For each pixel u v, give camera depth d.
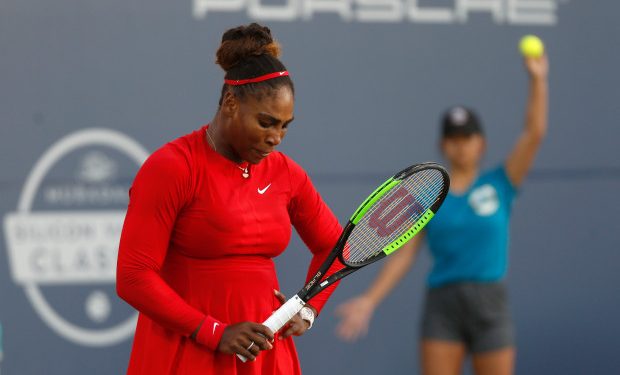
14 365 18.75
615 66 20.97
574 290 20.89
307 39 19.67
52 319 18.94
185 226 10.66
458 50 20.38
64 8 18.73
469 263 18.06
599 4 20.86
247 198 10.83
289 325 11.54
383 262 20.20
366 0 19.94
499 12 20.52
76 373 19.05
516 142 20.62
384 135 20.06
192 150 10.61
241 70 10.41
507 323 18.28
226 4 19.33
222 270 10.87
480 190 18.23
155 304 10.45
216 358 10.92
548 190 20.77
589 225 20.94
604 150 20.94
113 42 18.94
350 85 19.89
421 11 20.20
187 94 19.22
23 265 18.80
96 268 19.11
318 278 11.40
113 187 19.09
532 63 18.52
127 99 19.03
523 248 20.67
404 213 12.15
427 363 18.36
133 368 11.24
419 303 20.41
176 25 19.16
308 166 19.73
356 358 20.11
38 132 18.73
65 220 18.92
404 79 20.14
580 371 20.91
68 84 18.81
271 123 10.41
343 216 19.86
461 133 18.28
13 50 18.58
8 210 18.67
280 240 11.16
